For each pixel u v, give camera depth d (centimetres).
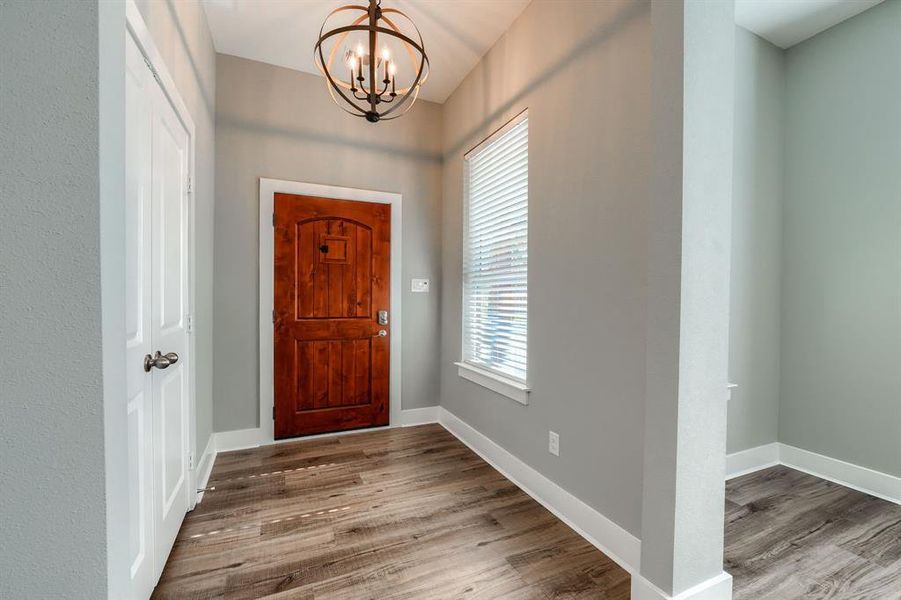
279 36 259
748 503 210
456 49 268
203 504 204
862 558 165
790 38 255
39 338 62
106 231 67
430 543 173
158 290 143
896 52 217
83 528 65
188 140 191
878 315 223
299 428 300
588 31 180
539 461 212
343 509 200
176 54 167
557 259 200
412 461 262
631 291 157
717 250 127
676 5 122
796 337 259
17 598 62
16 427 61
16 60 60
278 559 161
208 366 251
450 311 328
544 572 155
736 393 247
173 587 144
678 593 122
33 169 61
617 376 163
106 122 66
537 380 215
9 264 60
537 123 217
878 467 222
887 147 220
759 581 151
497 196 266
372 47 144
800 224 257
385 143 327
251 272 285
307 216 300
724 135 128
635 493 154
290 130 296
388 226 327
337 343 311
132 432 119
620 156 162
